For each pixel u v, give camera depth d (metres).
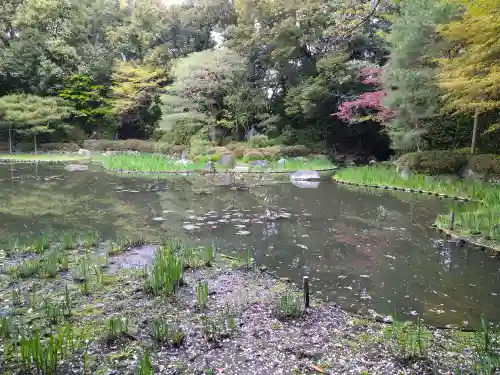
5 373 2.64
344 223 7.51
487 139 13.01
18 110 21.97
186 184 12.64
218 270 4.93
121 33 26.22
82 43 27.36
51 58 25.27
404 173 12.40
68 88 25.20
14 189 11.48
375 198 10.18
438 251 5.80
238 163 17.81
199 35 25.47
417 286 4.51
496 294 4.28
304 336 3.28
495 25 7.15
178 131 21.84
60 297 4.02
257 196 10.52
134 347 3.04
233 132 22.28
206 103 20.28
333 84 17.81
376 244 6.16
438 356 2.98
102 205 9.21
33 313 3.64
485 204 7.83
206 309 3.78
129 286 4.34
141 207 9.00
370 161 17.52
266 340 3.20
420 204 9.34
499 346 3.13
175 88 19.14
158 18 26.16
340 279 4.72
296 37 19.75
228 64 18.86
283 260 5.41
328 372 2.74
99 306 3.81
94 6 28.52
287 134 20.91
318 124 20.56
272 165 16.70
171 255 4.99
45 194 10.67
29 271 4.64
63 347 3.00
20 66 24.39
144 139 26.69
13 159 20.73
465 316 3.76
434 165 11.64
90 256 5.43
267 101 21.55
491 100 9.43
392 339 3.26
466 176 11.04
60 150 23.75
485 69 8.35
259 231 6.91
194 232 6.82
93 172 15.69
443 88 10.57
